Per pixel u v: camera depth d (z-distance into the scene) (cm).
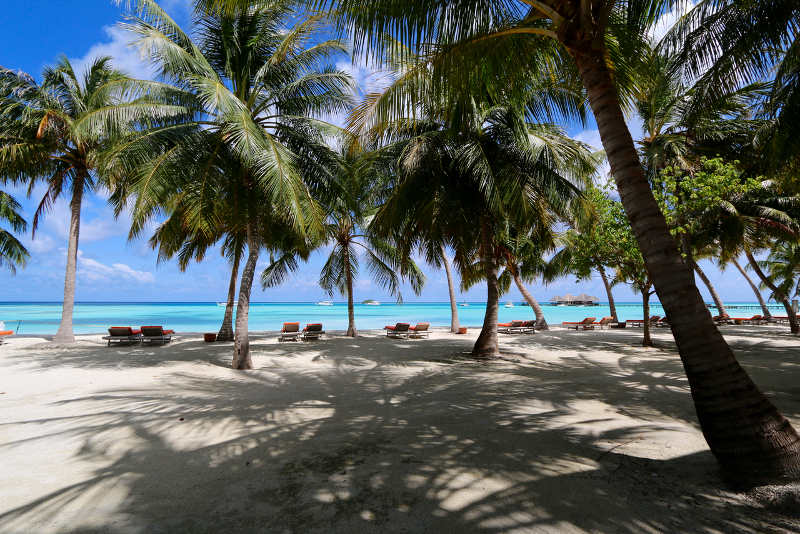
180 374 845
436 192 1039
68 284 1464
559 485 287
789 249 2180
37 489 289
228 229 1535
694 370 301
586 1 336
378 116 630
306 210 951
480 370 895
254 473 317
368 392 660
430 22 401
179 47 852
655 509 250
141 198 816
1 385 716
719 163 1051
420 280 1961
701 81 800
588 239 1262
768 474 267
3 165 1272
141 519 245
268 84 1028
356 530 230
